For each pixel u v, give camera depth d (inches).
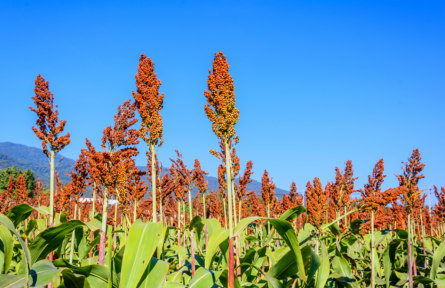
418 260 400.8
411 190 321.1
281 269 224.4
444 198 660.7
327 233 437.1
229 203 194.9
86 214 755.4
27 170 2787.9
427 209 795.4
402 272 354.3
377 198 273.7
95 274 195.5
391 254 297.6
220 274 204.5
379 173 547.5
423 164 322.3
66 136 335.0
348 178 577.0
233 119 210.5
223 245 244.5
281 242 496.1
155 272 192.2
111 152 294.4
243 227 187.9
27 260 163.2
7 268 201.9
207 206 821.2
